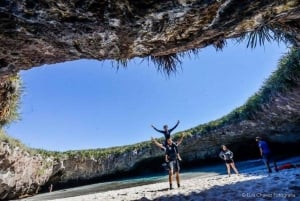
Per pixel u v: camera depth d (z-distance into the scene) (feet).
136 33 12.25
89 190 80.64
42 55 14.25
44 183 93.04
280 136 81.56
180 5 10.03
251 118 79.71
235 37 17.06
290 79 52.08
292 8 12.24
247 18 12.47
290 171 36.42
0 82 21.63
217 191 27.30
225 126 90.33
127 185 81.20
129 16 10.44
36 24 10.68
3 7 9.36
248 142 92.68
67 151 106.52
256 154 97.60
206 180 46.98
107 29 11.51
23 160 73.97
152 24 11.41
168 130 36.91
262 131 82.48
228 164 50.93
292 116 65.67
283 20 15.08
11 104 30.53
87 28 11.32
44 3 9.25
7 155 64.13
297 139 80.74
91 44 13.17
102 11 9.92
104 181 111.45
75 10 9.73
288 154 89.04
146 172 111.75
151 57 18.61
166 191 34.73
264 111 71.77
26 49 13.04
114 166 108.17
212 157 102.94
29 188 82.94
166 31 12.54
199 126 101.19
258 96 73.77
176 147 37.14
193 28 12.75
